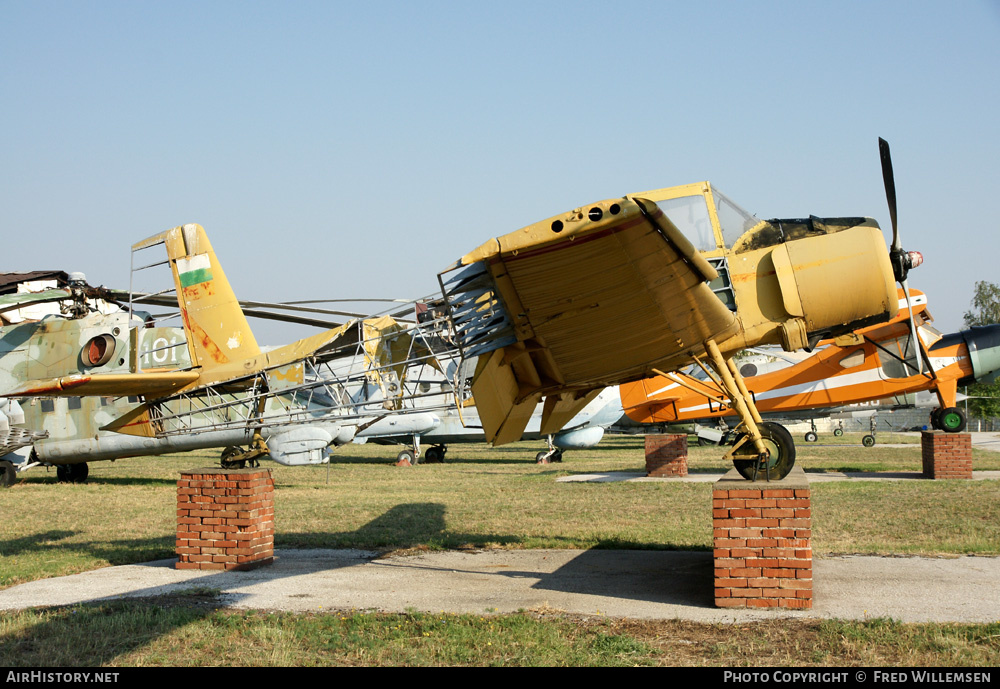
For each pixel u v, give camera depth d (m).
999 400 53.16
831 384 19.86
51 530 10.73
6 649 5.07
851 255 8.47
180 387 13.27
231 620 5.69
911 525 9.70
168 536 10.18
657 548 8.77
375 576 7.40
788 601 5.84
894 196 9.52
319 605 6.21
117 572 7.74
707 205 8.72
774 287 8.55
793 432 51.81
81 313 19.00
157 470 23.30
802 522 5.86
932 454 15.03
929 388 19.20
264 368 12.50
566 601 6.26
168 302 16.73
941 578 6.86
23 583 7.21
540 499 13.30
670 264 6.50
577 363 8.12
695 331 7.89
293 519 11.40
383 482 17.73
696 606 6.02
